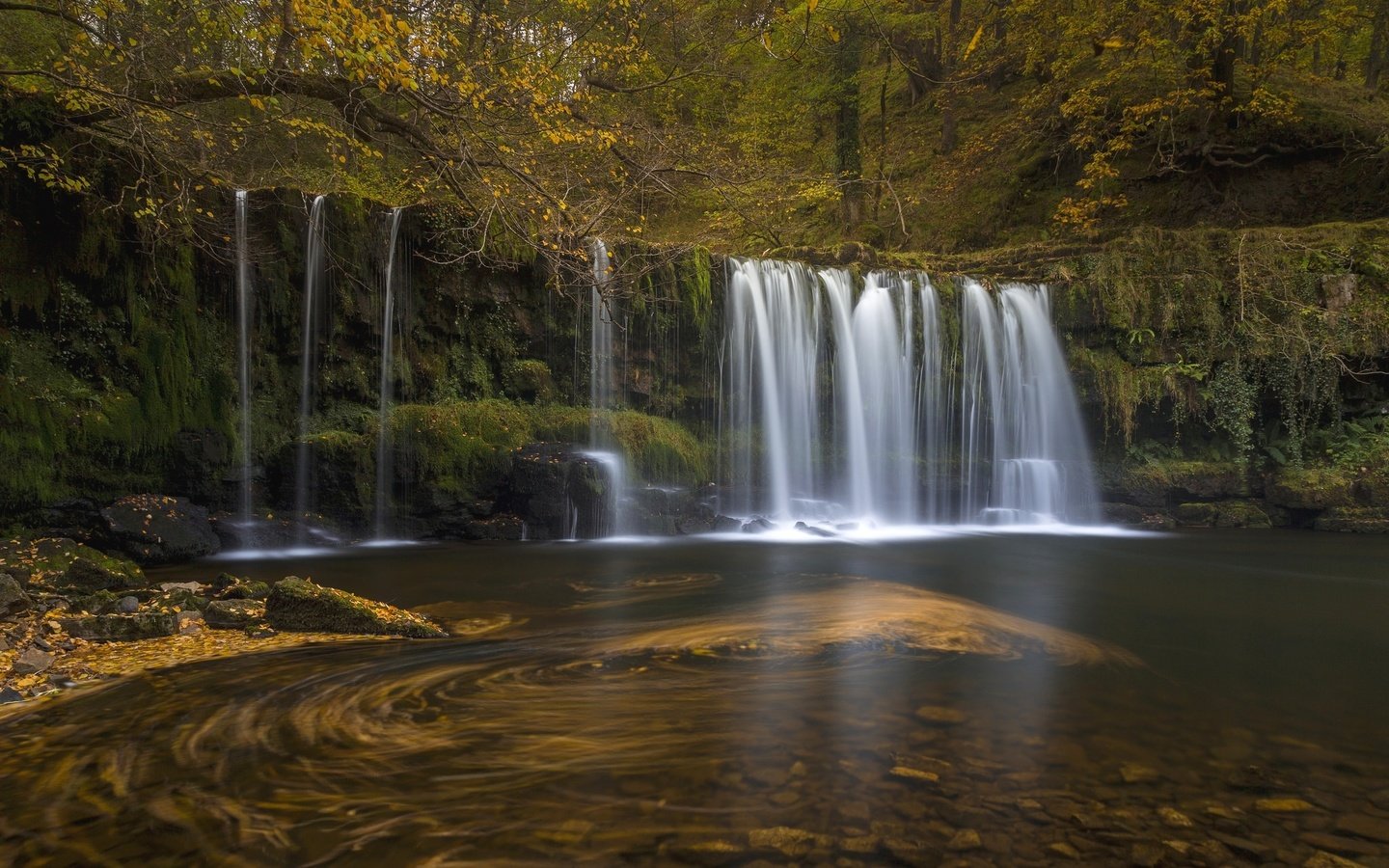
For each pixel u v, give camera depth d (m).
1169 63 19.05
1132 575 9.48
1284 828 3.10
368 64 7.91
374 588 8.08
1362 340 14.35
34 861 2.84
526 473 11.65
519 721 4.20
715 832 3.03
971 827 3.08
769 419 14.11
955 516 14.66
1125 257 15.66
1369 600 8.03
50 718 4.25
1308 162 19.25
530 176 9.48
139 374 10.20
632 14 14.27
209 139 10.32
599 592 7.92
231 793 3.37
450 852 2.90
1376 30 23.11
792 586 8.28
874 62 30.69
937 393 14.91
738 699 4.59
